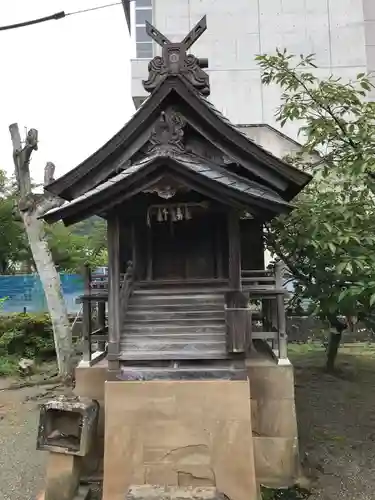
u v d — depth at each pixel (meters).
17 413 10.26
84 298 6.93
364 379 11.97
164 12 18.31
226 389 5.62
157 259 7.30
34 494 6.25
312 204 7.99
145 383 5.71
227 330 5.72
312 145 7.79
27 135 12.91
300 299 9.91
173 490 4.86
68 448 5.63
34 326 16.38
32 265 27.41
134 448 5.60
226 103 18.03
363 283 6.19
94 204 5.59
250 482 5.41
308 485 6.18
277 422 6.34
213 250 7.25
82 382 6.71
